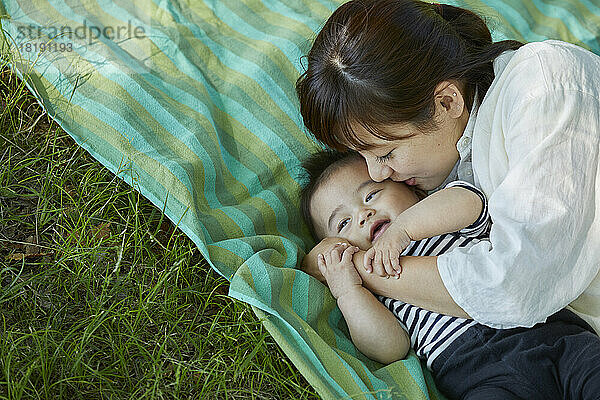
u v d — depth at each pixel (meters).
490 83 1.75
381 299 1.82
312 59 1.74
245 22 2.47
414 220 1.75
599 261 1.58
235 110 2.24
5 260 1.85
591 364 1.54
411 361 1.69
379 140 1.71
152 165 1.98
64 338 1.65
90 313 1.74
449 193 1.76
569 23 2.57
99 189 2.02
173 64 2.30
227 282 1.85
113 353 1.67
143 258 1.91
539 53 1.64
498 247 1.55
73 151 2.09
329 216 1.98
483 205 1.74
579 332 1.63
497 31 2.46
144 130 2.08
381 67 1.64
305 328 1.71
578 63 1.62
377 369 1.74
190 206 1.90
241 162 2.15
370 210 1.93
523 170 1.55
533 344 1.61
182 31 2.38
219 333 1.76
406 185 1.96
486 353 1.63
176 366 1.69
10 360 1.57
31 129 2.11
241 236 1.95
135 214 1.92
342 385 1.62
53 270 1.79
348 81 1.66
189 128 2.11
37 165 2.06
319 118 1.73
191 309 1.83
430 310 1.71
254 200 2.05
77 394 1.60
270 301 1.75
